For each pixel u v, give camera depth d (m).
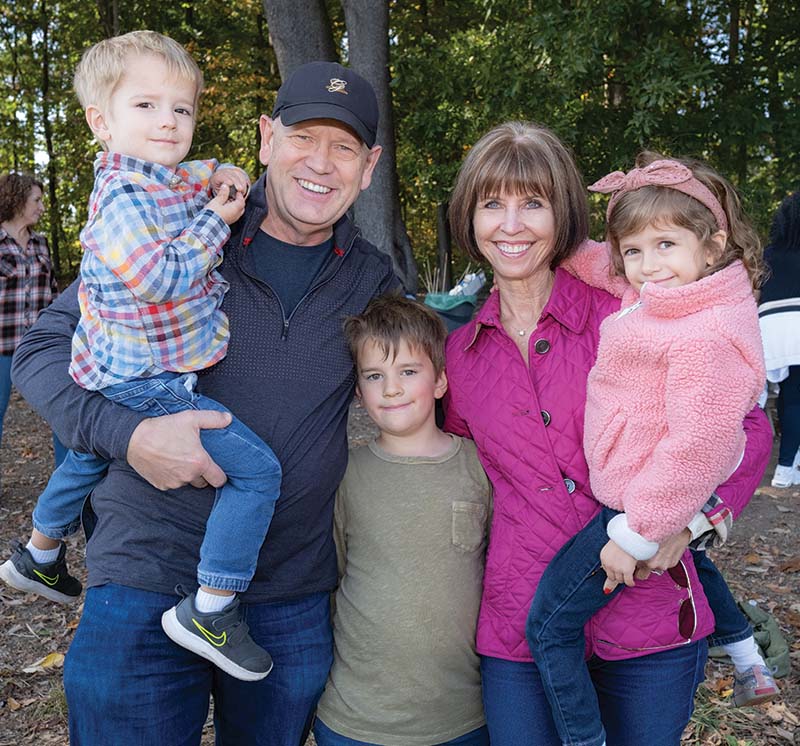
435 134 14.49
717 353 2.04
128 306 2.14
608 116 12.26
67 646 4.57
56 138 24.59
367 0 12.19
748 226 2.31
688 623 2.25
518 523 2.34
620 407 2.18
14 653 4.50
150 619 2.23
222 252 2.29
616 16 10.39
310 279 2.40
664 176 2.22
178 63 2.28
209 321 2.24
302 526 2.37
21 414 10.49
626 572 2.10
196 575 2.28
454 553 2.42
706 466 2.03
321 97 2.29
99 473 2.43
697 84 10.43
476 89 12.84
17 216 6.28
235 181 2.32
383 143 12.57
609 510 2.21
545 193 2.29
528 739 2.29
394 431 2.47
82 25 22.20
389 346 2.38
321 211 2.33
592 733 2.19
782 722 3.75
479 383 2.44
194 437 2.12
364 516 2.46
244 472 2.21
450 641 2.39
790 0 13.16
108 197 2.15
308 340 2.36
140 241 2.08
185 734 2.35
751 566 5.40
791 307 6.30
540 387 2.36
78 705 2.24
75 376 2.21
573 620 2.21
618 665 2.30
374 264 2.57
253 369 2.31
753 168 14.82
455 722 2.42
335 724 2.43
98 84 2.25
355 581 2.45
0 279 6.19
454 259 16.94
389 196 12.70
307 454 2.33
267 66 20.91
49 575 2.66
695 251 2.23
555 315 2.37
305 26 12.02
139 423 2.13
